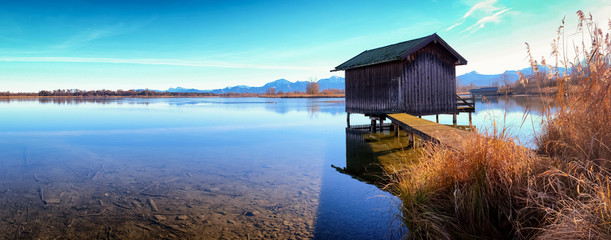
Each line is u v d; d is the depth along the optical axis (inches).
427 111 629.3
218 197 217.2
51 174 290.8
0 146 462.0
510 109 933.8
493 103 1285.7
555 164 151.1
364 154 386.6
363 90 712.4
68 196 223.3
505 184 135.5
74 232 161.6
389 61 607.8
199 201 209.2
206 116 1060.5
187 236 155.6
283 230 161.3
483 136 159.9
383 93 646.5
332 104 2007.9
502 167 140.9
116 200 213.0
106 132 625.3
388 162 331.6
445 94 657.0
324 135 578.2
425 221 142.0
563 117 187.6
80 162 345.1
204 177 274.7
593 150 151.6
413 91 609.9
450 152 173.2
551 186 130.3
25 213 189.3
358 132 625.9
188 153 397.7
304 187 239.5
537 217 124.6
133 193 228.8
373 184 243.9
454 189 154.0
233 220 175.5
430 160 185.5
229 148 435.8
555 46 190.9
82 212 190.4
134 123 810.8
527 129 282.8
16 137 557.0
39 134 596.7
